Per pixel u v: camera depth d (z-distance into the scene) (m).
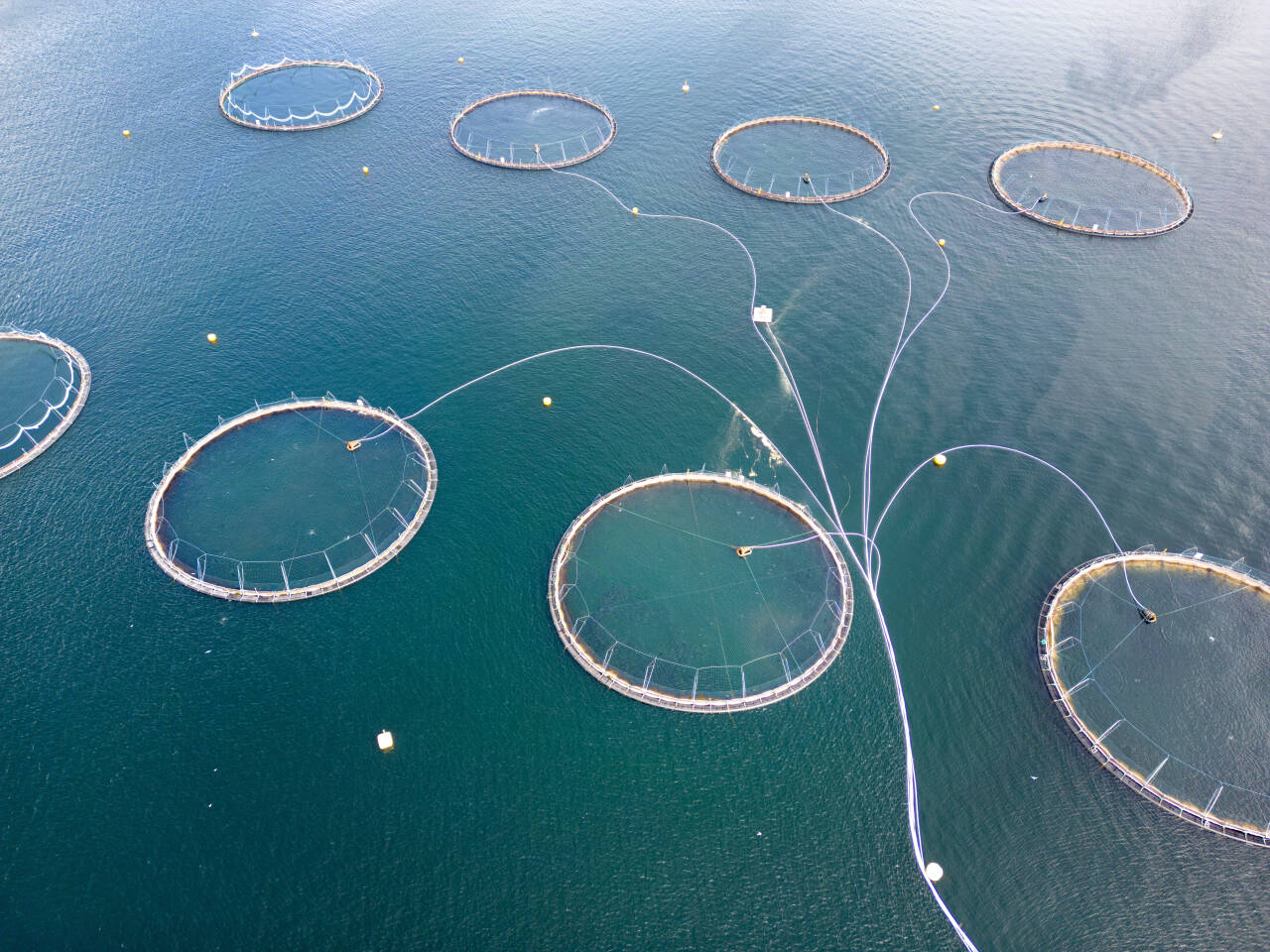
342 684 61.47
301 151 114.62
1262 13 138.50
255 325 88.25
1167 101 119.06
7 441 76.88
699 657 62.69
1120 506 70.69
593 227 100.69
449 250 97.56
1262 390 79.00
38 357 84.88
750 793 56.19
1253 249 94.31
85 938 50.38
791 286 92.31
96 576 67.50
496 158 112.19
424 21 146.00
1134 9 141.38
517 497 73.12
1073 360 82.81
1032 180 106.06
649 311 89.50
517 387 82.12
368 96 125.94
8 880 52.47
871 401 79.81
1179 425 76.44
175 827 54.69
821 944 50.25
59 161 112.06
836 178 107.38
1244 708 59.09
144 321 88.69
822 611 65.31
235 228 100.81
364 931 50.62
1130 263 93.75
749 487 73.38
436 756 57.84
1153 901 51.38
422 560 68.56
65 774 56.97
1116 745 57.72
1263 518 69.38
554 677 61.78
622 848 53.84
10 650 63.09
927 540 69.25
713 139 115.38
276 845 53.94
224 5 150.88
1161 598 64.94
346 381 82.88
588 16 145.50
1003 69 127.75
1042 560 67.56
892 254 96.00
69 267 95.19
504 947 50.03
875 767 57.31
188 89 127.81
